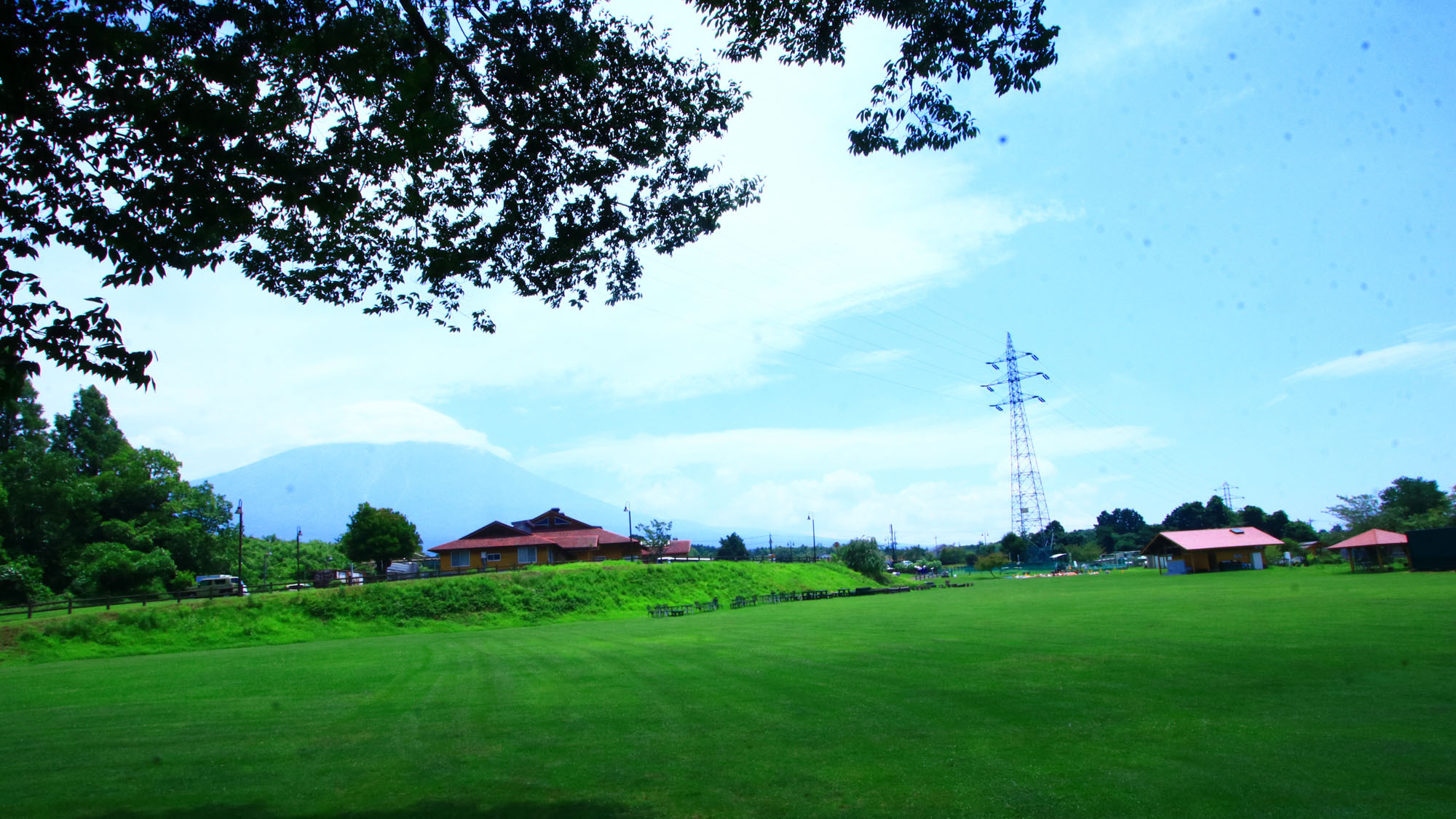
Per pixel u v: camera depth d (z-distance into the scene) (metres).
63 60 6.82
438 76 8.68
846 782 7.54
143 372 7.21
